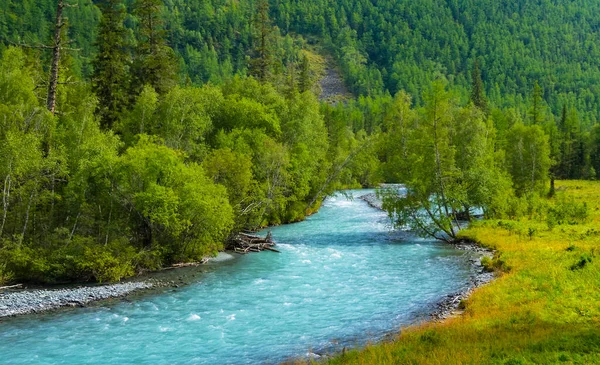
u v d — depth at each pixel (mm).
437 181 42219
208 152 49719
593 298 20266
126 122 48719
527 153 70625
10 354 18781
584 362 12781
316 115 67125
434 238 44375
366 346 17484
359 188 104625
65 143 34469
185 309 24375
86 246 29938
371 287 27984
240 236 41406
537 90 98688
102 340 20203
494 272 29359
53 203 32500
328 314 23281
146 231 34625
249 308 24469
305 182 57656
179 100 49281
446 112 43844
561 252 30281
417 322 21297
